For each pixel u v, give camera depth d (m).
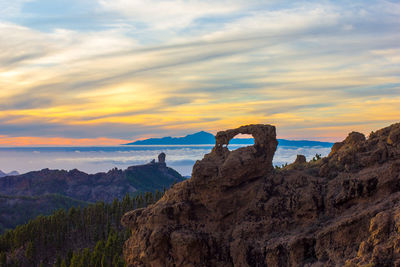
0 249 115.06
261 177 42.75
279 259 35.44
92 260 83.44
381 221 29.16
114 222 136.25
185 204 41.16
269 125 43.81
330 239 33.31
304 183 40.75
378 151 39.50
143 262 40.38
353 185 36.19
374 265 26.38
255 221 39.72
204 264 38.47
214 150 44.53
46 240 114.31
